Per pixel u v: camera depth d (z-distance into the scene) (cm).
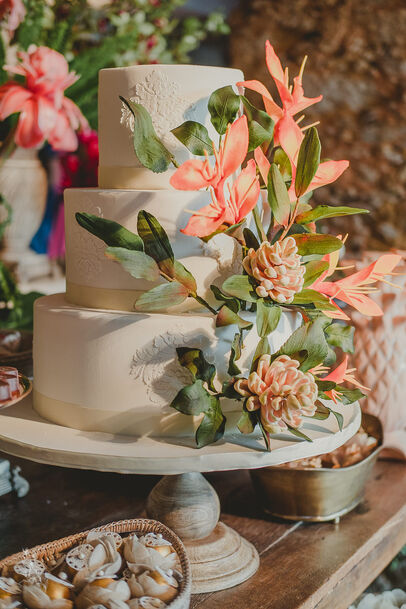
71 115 152
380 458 151
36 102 146
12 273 181
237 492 133
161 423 96
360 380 144
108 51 175
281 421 90
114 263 98
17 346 146
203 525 103
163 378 95
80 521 121
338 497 120
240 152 87
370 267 99
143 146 92
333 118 235
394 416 147
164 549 87
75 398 99
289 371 89
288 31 241
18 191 185
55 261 212
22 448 92
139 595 79
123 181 102
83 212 95
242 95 99
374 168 230
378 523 123
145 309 91
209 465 88
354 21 229
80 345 97
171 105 97
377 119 227
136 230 96
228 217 88
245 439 96
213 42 257
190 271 96
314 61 236
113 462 87
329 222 237
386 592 136
